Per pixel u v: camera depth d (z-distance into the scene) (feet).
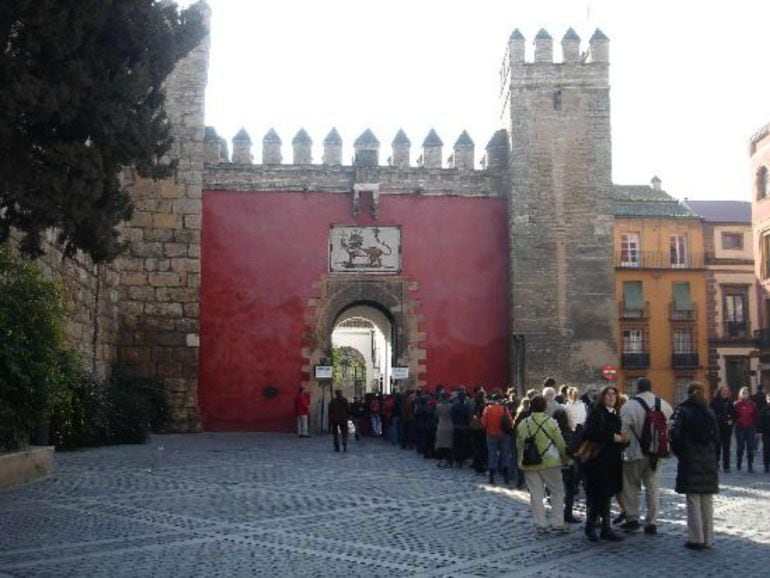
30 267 53.62
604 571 30.66
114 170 53.57
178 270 105.60
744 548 35.24
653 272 185.78
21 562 30.91
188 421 104.06
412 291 111.65
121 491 50.31
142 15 51.60
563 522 39.40
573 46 112.78
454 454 69.56
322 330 110.22
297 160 112.78
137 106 53.11
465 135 114.62
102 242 53.26
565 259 109.60
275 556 32.58
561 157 111.14
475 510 45.44
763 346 152.76
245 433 106.52
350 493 51.57
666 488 56.75
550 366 107.76
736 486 58.75
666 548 35.22
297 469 64.85
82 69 48.75
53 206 49.24
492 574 29.96
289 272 110.93
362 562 31.68
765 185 150.82
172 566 30.58
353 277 111.34
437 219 113.09
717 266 187.83
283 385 109.09
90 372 83.87
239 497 48.78
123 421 85.35
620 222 188.65
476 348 111.34
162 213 106.01
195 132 107.65
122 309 104.17
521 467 38.99
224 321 109.29
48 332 53.26
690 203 199.82
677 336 185.06
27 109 46.65
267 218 111.55
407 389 105.91
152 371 104.01
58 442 75.00
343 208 112.57
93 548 33.68
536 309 108.58
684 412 35.17
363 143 113.29
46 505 44.55
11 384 51.26
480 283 112.37
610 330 108.78
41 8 46.21
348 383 227.81
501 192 114.01
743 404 71.00
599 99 112.16
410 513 44.01
